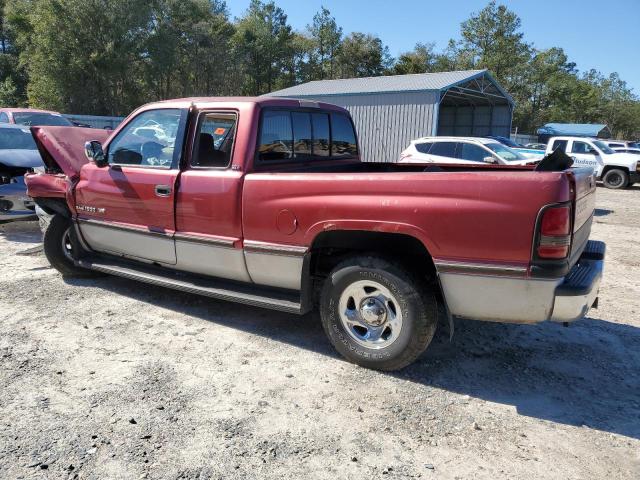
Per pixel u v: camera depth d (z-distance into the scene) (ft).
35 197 18.29
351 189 11.78
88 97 139.85
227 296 13.93
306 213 12.35
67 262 18.62
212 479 8.55
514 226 10.21
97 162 16.42
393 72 239.09
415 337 11.60
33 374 11.93
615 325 15.79
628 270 23.03
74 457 9.02
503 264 10.42
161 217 15.11
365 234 12.14
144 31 146.41
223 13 235.61
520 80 221.66
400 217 11.21
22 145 29.55
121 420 10.17
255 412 10.57
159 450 9.27
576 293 10.19
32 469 8.68
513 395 11.48
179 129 14.64
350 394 11.36
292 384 11.75
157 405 10.73
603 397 11.47
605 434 10.06
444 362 12.97
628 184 66.08
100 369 12.25
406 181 11.17
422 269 12.16
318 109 16.56
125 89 153.99
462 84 82.53
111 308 16.26
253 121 13.61
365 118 78.74
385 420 10.40
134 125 16.12
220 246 13.92
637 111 278.05
